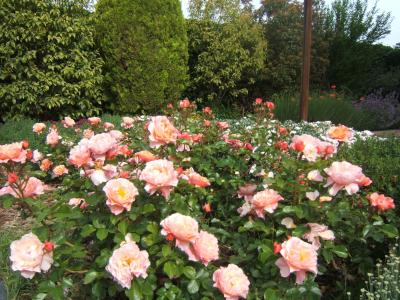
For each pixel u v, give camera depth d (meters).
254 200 1.94
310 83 12.31
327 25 12.84
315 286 1.78
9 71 7.18
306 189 1.96
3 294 2.17
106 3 7.96
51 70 7.46
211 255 1.67
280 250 1.63
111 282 1.75
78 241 1.84
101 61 7.92
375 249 2.46
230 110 10.64
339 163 1.84
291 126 5.49
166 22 8.20
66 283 1.72
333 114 8.45
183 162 2.50
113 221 1.71
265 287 1.79
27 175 1.97
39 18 7.14
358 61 12.71
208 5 10.93
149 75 8.02
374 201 2.09
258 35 10.89
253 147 2.78
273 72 11.45
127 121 3.87
